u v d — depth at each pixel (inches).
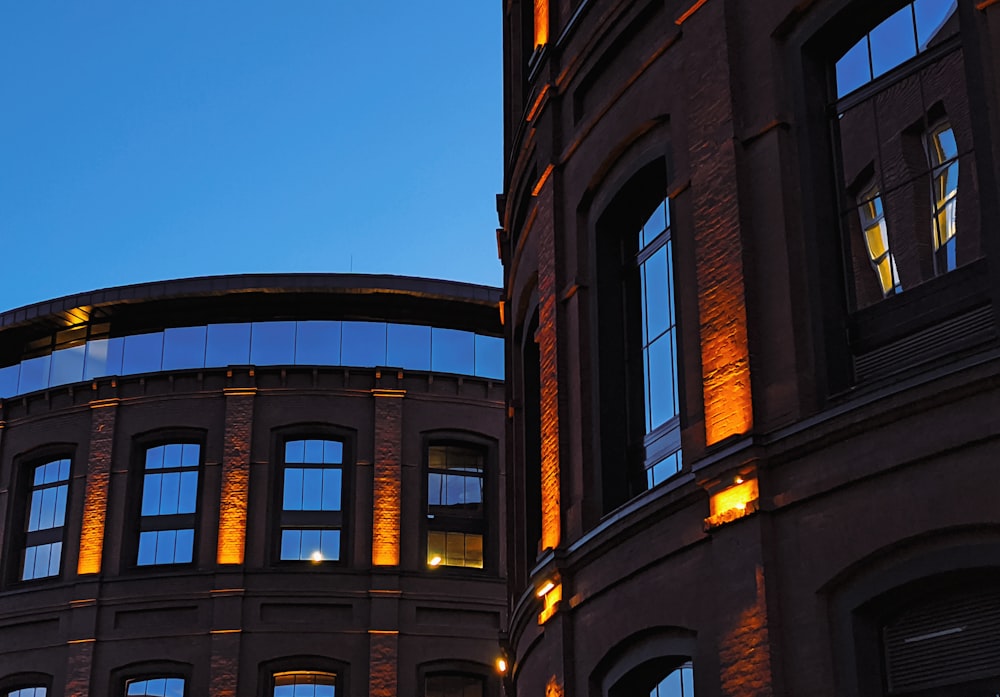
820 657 425.1
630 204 622.5
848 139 479.2
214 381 1448.1
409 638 1371.8
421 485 1424.7
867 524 416.5
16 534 1459.2
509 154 891.4
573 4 692.7
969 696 390.6
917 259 443.5
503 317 891.4
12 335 1537.9
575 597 594.6
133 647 1371.8
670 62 573.3
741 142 506.6
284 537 1397.6
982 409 384.2
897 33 466.3
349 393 1444.4
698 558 494.0
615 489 596.7
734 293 491.8
